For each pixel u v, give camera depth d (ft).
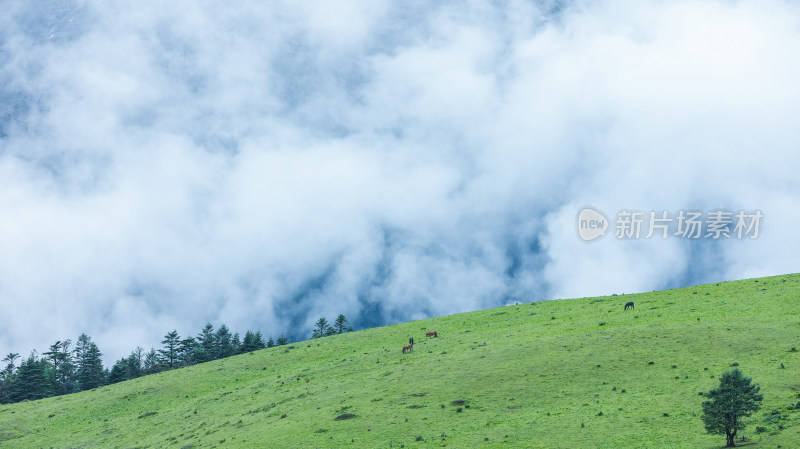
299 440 160.35
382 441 150.92
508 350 215.10
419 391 186.70
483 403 167.53
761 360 161.38
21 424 264.31
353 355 281.54
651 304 257.96
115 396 289.33
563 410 153.07
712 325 199.82
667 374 165.17
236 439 174.60
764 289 240.53
